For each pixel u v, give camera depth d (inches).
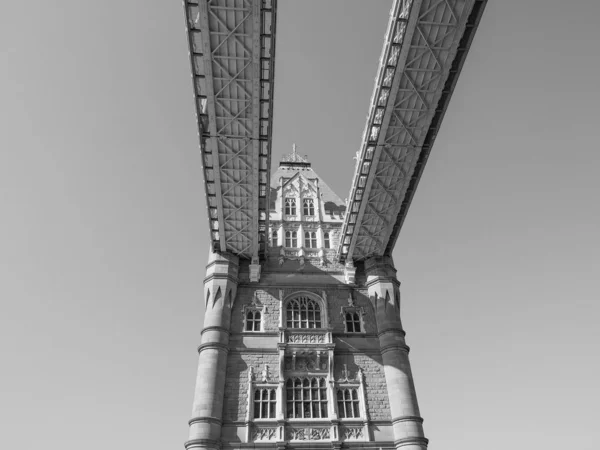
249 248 1791.3
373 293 1752.0
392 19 1192.8
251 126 1375.5
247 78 1267.2
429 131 1425.9
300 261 1856.5
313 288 1774.1
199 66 1268.5
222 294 1670.8
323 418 1460.4
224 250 1796.3
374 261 1819.6
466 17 1126.4
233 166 1492.4
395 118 1362.0
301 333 1615.4
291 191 2128.4
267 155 1455.5
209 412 1401.3
